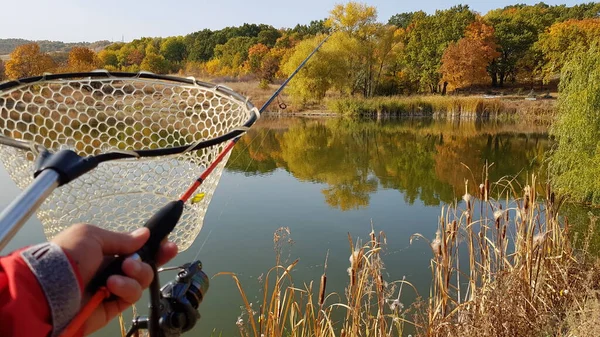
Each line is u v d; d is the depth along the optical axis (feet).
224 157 4.07
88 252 1.99
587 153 25.38
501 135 63.05
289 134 63.10
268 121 81.41
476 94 145.79
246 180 34.24
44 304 1.76
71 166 2.26
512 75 161.89
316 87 96.12
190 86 4.80
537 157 44.37
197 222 4.09
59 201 3.66
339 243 20.71
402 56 148.87
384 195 30.27
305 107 100.48
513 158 44.34
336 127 72.69
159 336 2.74
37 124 4.66
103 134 5.27
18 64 72.69
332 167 40.65
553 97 115.55
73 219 3.69
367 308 9.87
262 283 16.34
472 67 135.74
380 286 9.11
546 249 11.41
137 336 5.67
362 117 89.92
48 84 4.66
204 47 245.45
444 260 9.71
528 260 10.46
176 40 251.60
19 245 16.39
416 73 150.41
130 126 5.35
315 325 8.84
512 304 9.32
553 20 166.61
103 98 5.17
